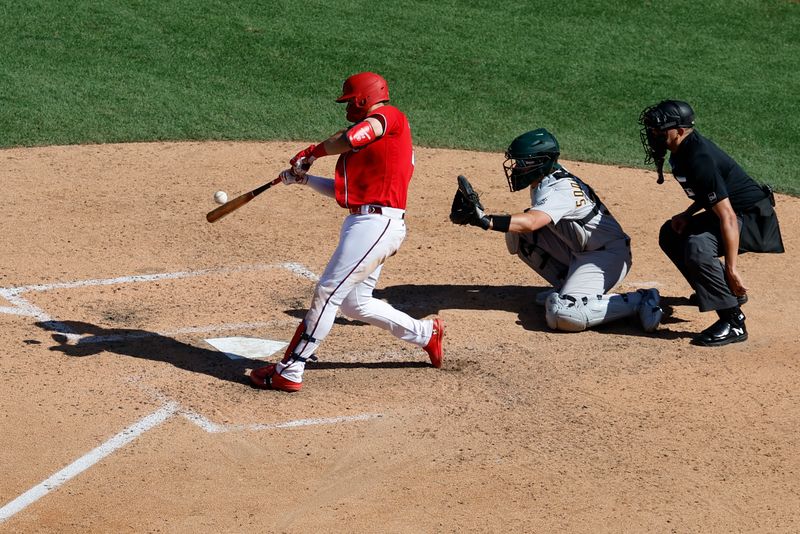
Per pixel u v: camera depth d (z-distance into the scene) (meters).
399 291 29.14
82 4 57.06
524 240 27.89
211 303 27.75
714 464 20.12
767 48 58.28
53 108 45.66
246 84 49.50
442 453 20.34
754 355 25.34
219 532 17.59
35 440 20.36
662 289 29.86
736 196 25.64
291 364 22.50
